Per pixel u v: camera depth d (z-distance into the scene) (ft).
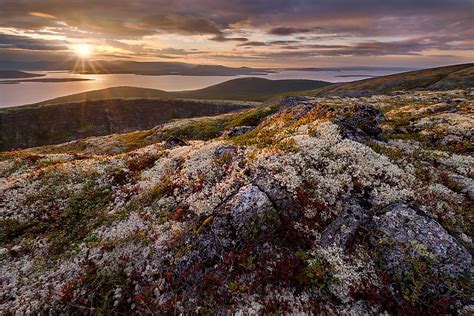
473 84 527.81
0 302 43.37
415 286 34.65
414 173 56.70
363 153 57.57
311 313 35.22
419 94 358.64
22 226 60.08
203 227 46.47
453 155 70.13
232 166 60.80
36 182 75.61
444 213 45.83
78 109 609.42
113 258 47.06
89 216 61.52
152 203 60.18
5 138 497.87
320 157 56.13
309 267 38.91
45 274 47.16
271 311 35.96
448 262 36.17
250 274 39.88
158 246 46.68
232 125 246.27
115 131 587.27
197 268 41.50
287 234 43.11
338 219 43.86
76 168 83.15
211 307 37.35
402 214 42.06
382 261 38.06
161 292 40.11
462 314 32.04
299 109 99.66
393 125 103.96
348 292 36.17
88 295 41.47
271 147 63.52
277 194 48.06
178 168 71.72
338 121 74.02
